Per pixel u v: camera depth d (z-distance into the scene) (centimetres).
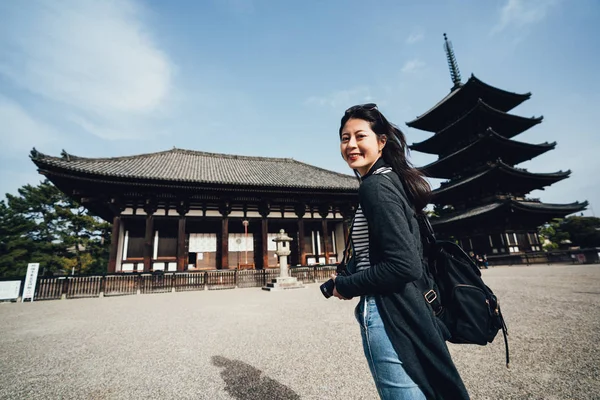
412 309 103
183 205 1862
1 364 383
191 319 680
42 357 412
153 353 420
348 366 339
